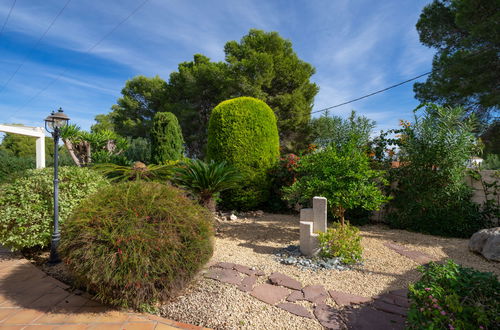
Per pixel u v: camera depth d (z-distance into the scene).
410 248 4.02
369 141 5.95
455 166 4.57
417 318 1.62
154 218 2.41
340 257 3.43
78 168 4.29
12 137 22.92
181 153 9.21
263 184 6.77
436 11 10.81
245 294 2.53
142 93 20.81
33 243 3.52
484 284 1.72
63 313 2.27
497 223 4.48
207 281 2.80
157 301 2.38
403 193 5.21
